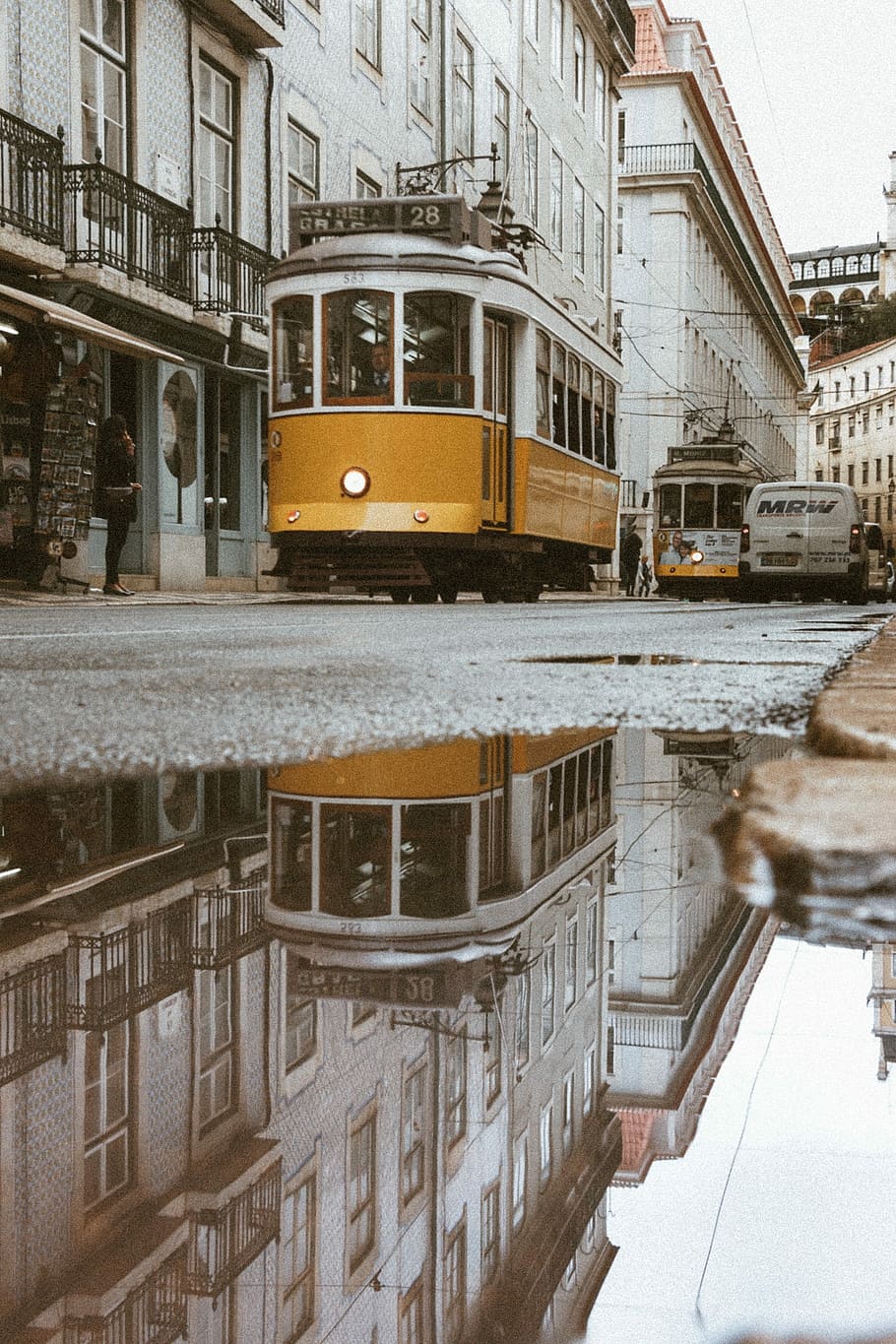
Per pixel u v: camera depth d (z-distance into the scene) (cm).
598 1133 76
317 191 1984
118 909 126
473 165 2519
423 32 2331
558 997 102
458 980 105
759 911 110
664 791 198
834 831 117
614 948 113
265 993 100
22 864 146
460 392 1327
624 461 4225
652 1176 70
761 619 1085
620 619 1029
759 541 2514
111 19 1501
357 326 1314
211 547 1800
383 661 464
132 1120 77
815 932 102
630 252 4212
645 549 4188
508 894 136
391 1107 80
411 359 1310
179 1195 69
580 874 143
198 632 680
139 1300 60
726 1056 88
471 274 1334
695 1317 51
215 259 1700
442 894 135
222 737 248
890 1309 50
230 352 1719
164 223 1573
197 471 1719
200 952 112
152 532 1623
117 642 575
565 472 1647
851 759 168
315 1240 66
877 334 9581
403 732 258
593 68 3316
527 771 214
